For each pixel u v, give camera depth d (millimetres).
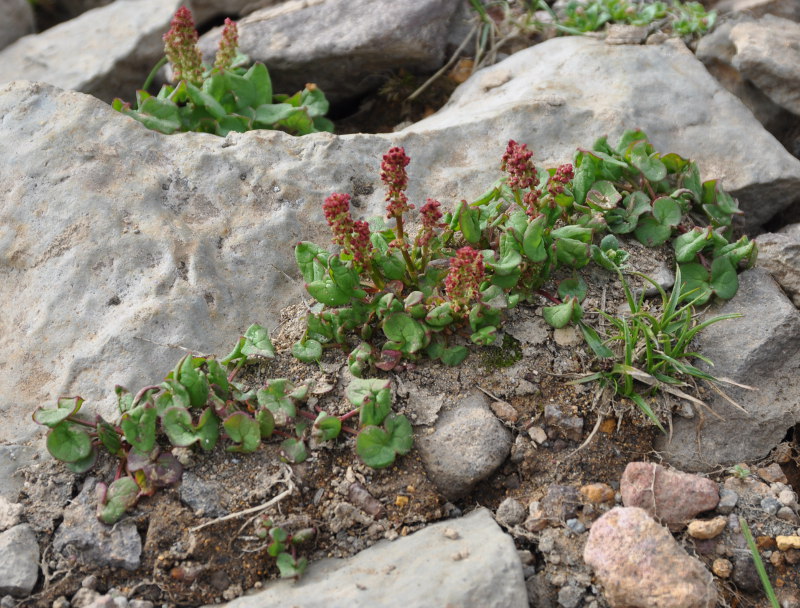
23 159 659
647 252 651
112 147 663
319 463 588
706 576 556
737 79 741
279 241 646
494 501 596
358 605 546
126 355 608
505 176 673
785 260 646
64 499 583
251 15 795
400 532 581
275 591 562
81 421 590
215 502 576
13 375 611
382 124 784
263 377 611
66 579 568
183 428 582
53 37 848
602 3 775
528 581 572
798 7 771
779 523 587
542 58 749
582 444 601
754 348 620
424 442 593
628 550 559
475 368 611
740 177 687
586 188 649
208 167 663
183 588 566
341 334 611
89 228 637
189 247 635
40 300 626
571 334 619
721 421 611
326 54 759
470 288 594
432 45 764
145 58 820
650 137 693
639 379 608
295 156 671
